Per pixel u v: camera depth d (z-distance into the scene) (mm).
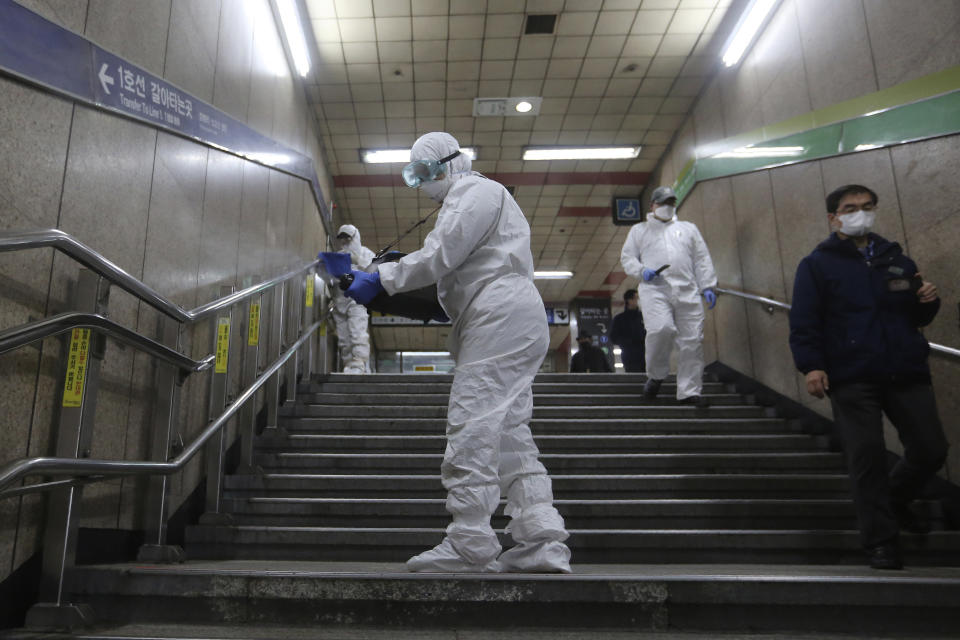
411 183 2225
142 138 2660
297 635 1564
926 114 3359
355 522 2963
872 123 3820
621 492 3283
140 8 2756
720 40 6539
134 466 1925
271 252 5137
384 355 20781
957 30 3145
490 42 6602
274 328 4262
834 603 1712
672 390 5094
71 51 2115
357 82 7270
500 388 1987
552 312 16906
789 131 4918
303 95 7270
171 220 2953
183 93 3127
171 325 2732
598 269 14469
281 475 3234
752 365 5426
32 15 1924
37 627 1654
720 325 6223
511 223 2168
